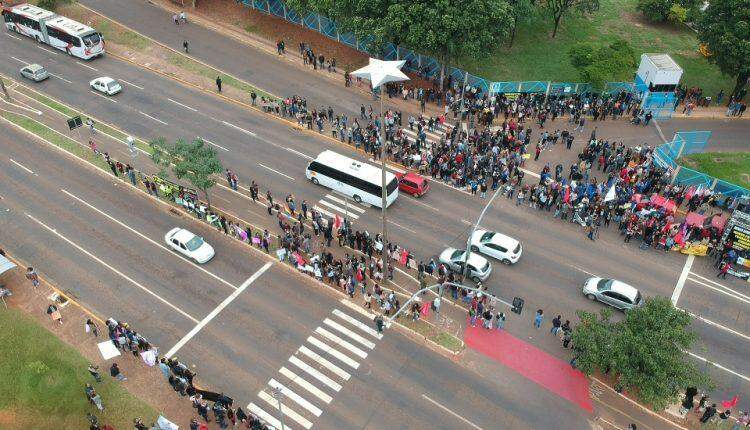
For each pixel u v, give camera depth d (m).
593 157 45.22
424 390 30.12
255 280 36.25
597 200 40.91
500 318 32.88
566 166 45.81
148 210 41.59
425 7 47.25
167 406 29.19
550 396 30.02
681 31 65.00
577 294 35.75
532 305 34.94
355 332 33.12
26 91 54.12
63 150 46.81
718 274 37.06
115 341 31.33
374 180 40.84
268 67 58.41
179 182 44.06
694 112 53.44
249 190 43.47
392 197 41.38
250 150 47.53
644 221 39.28
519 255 37.41
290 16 62.91
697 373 27.80
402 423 28.58
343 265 36.72
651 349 27.73
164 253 38.03
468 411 29.16
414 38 47.34
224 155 46.81
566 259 38.09
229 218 40.88
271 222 40.69
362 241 37.88
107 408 29.02
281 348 32.12
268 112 51.94
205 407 28.06
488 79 55.00
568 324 31.80
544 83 52.28
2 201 41.78
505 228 40.47
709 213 41.94
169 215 41.28
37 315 33.62
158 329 33.00
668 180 43.38
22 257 37.31
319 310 34.38
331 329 33.28
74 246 38.28
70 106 52.19
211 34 63.66
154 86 55.41
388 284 36.06
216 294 35.25
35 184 43.44
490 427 28.47
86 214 40.94
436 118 50.72
